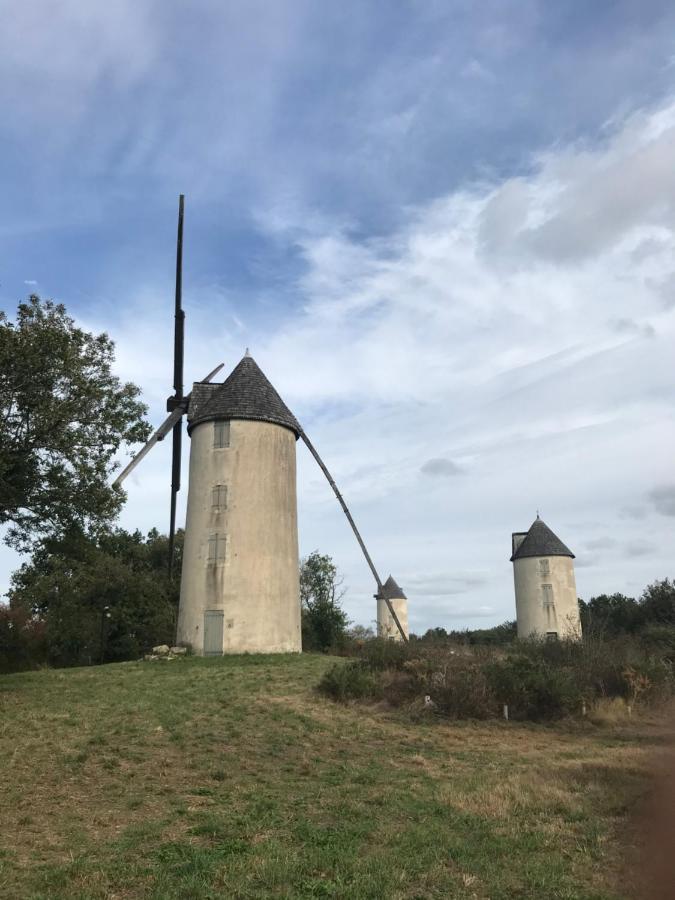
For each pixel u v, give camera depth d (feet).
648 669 67.41
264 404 108.06
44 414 59.00
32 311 61.77
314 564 166.30
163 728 48.78
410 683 65.21
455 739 52.37
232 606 97.35
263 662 85.71
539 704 61.46
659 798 31.91
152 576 154.51
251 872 23.85
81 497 63.82
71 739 45.06
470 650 84.74
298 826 29.27
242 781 37.37
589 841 28.22
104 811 31.12
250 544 100.12
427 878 24.13
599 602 192.03
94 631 137.90
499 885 23.80
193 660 88.89
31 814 30.25
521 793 34.99
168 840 27.27
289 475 108.37
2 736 45.68
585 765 41.47
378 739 50.57
